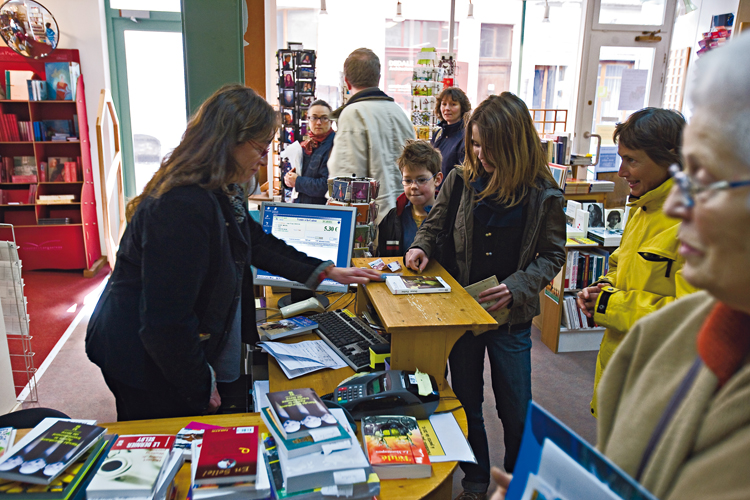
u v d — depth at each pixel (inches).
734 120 17.2
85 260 203.0
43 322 157.0
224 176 52.1
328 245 83.8
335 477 39.9
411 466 46.0
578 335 141.0
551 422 23.1
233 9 81.5
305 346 70.6
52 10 195.9
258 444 43.1
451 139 151.9
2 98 196.2
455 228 77.0
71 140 195.2
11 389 105.4
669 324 25.3
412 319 59.1
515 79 225.0
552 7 213.2
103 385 122.5
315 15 205.2
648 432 22.9
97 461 42.4
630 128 61.6
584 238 139.5
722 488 18.1
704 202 18.1
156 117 222.8
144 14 207.9
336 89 215.3
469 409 79.1
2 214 201.0
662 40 205.9
